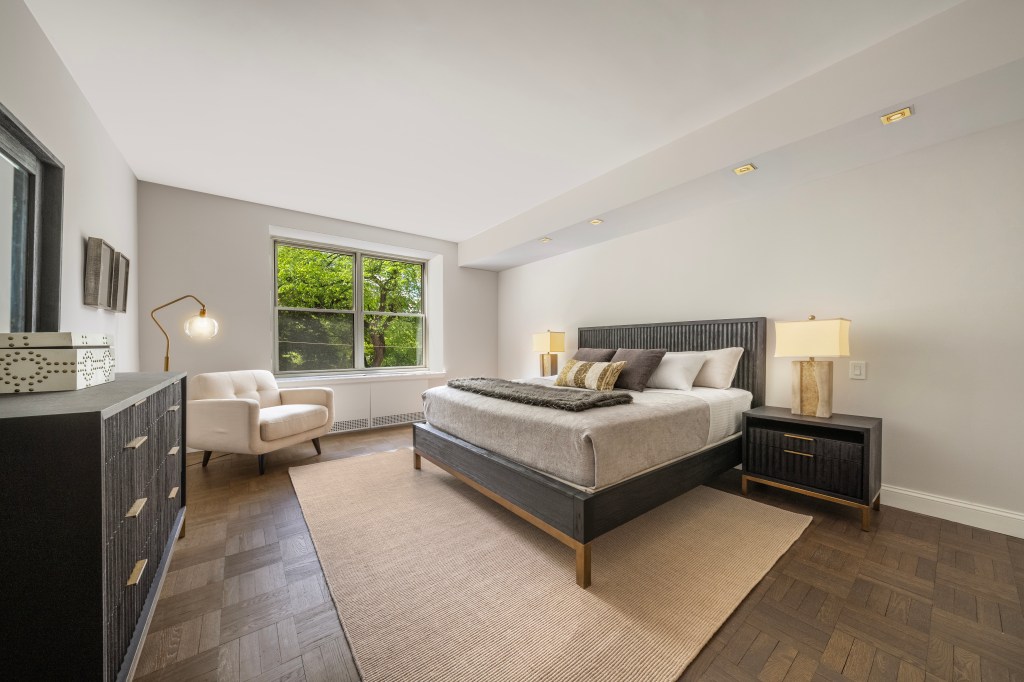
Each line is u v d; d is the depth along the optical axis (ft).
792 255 9.18
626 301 13.10
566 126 8.05
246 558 5.95
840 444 7.06
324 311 15.08
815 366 7.86
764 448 8.05
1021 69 4.98
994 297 6.66
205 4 5.05
